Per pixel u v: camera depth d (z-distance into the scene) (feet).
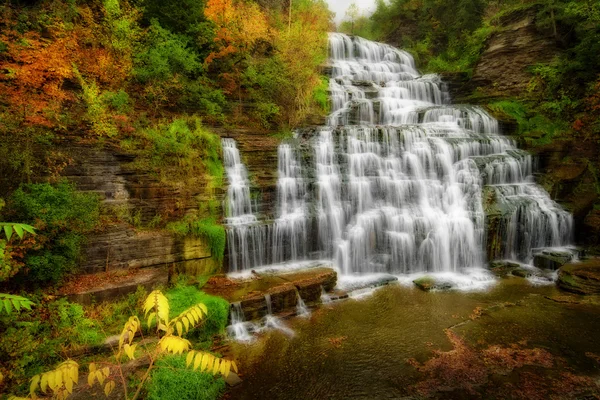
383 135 59.47
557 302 38.40
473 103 86.02
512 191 56.39
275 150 53.21
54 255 29.09
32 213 28.12
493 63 85.66
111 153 38.81
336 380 26.35
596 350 29.66
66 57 42.37
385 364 28.17
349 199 52.21
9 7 44.96
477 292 41.39
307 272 41.91
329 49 106.83
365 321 34.73
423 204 53.88
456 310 36.81
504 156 59.88
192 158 44.47
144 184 39.65
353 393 25.02
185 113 53.62
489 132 68.54
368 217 49.75
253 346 30.58
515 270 47.60
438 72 104.73
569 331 32.55
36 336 25.43
